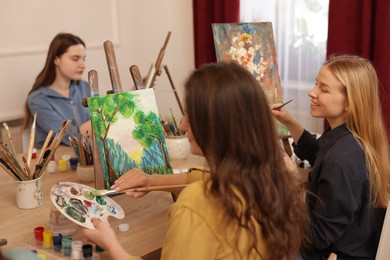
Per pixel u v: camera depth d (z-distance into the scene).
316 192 1.50
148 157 1.66
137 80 1.94
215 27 2.30
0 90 2.94
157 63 2.21
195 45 3.42
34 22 3.05
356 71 1.53
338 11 2.67
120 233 1.34
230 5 3.12
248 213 0.97
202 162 1.96
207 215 0.97
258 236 1.00
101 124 1.59
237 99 0.96
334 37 2.71
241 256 0.98
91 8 3.35
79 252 1.19
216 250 0.97
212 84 0.97
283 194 1.03
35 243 1.30
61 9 3.18
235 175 0.96
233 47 2.32
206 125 0.97
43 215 1.48
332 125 1.63
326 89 1.58
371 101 1.53
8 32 2.94
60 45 2.67
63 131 1.59
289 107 3.15
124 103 1.67
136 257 1.10
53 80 2.72
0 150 1.46
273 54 2.38
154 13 3.65
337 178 1.42
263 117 0.99
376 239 1.54
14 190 1.69
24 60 3.03
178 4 3.55
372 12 2.60
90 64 3.41
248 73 1.00
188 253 0.96
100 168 1.56
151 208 1.52
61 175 1.85
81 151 1.76
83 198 1.30
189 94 0.99
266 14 3.11
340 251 1.50
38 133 2.71
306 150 1.88
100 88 3.50
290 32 3.05
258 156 0.98
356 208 1.43
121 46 3.60
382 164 1.51
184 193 1.01
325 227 1.43
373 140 1.53
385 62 2.55
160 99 3.76
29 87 3.09
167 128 2.00
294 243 1.07
